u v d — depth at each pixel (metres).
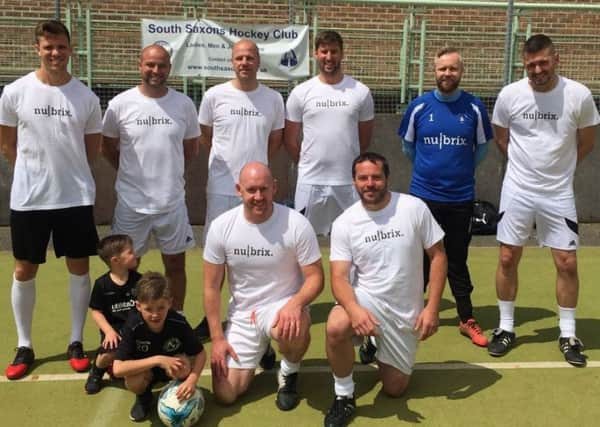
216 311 3.78
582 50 9.87
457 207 4.67
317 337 4.82
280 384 3.82
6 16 9.29
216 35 8.14
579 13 9.91
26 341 4.27
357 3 8.84
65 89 4.01
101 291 3.98
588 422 3.57
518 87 4.36
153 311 3.42
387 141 8.48
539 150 4.30
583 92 4.21
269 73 8.30
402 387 3.81
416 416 3.63
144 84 4.44
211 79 9.16
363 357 4.32
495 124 4.59
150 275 3.47
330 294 5.82
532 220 4.45
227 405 3.75
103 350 3.84
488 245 7.57
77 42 9.23
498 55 9.78
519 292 5.90
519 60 9.59
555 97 4.22
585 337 4.81
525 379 4.10
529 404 3.77
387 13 9.65
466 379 4.10
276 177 8.12
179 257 4.70
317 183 4.98
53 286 5.87
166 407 3.42
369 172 3.59
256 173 3.58
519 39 9.55
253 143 4.71
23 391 3.92
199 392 3.55
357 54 9.56
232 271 3.80
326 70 4.87
